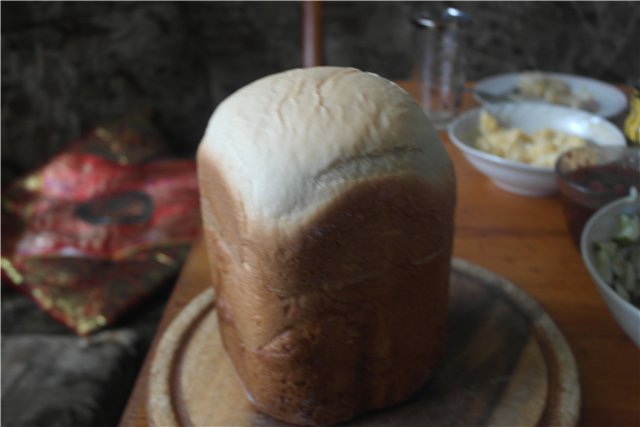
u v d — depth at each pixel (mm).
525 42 989
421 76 872
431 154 466
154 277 943
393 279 467
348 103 454
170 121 1291
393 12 1115
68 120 1166
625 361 530
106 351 857
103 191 1097
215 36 1257
